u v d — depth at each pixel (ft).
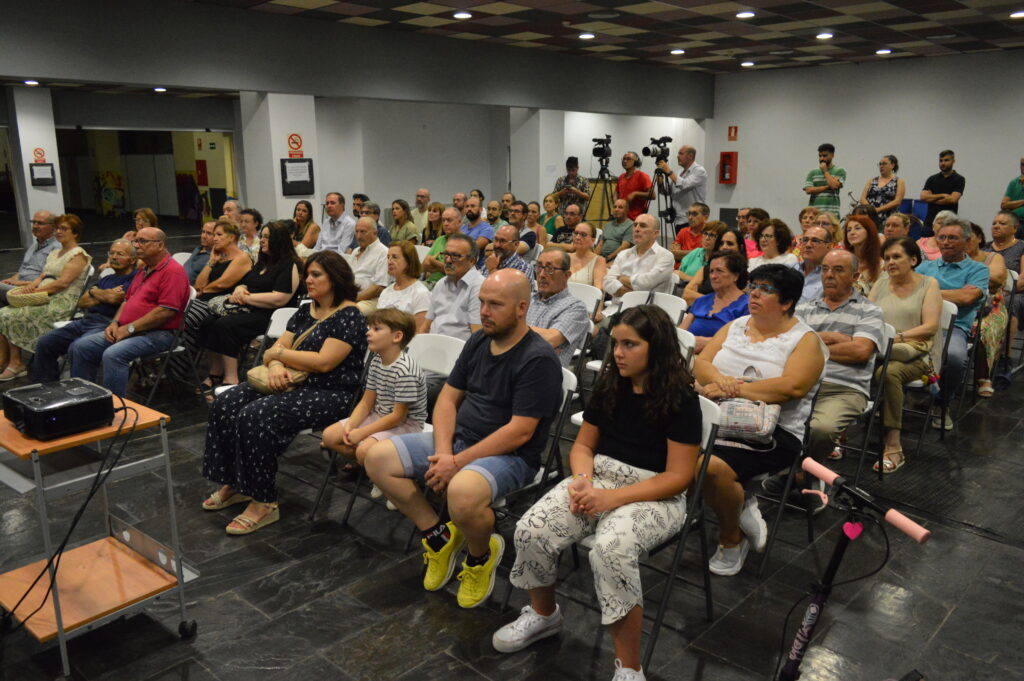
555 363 8.44
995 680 7.27
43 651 7.80
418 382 9.88
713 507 8.67
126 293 15.49
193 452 13.17
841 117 38.75
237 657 7.71
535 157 36.37
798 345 9.34
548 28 28.14
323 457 12.92
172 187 51.70
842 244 17.87
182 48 23.57
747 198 42.86
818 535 10.14
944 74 35.24
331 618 8.37
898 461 12.30
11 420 7.20
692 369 10.23
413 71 29.48
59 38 21.27
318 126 35.22
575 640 7.96
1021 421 14.51
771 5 24.00
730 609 8.47
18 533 10.34
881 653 7.67
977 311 14.49
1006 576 9.11
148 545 8.32
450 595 8.82
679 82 40.73
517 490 8.43
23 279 19.44
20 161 34.12
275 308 15.69
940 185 29.55
